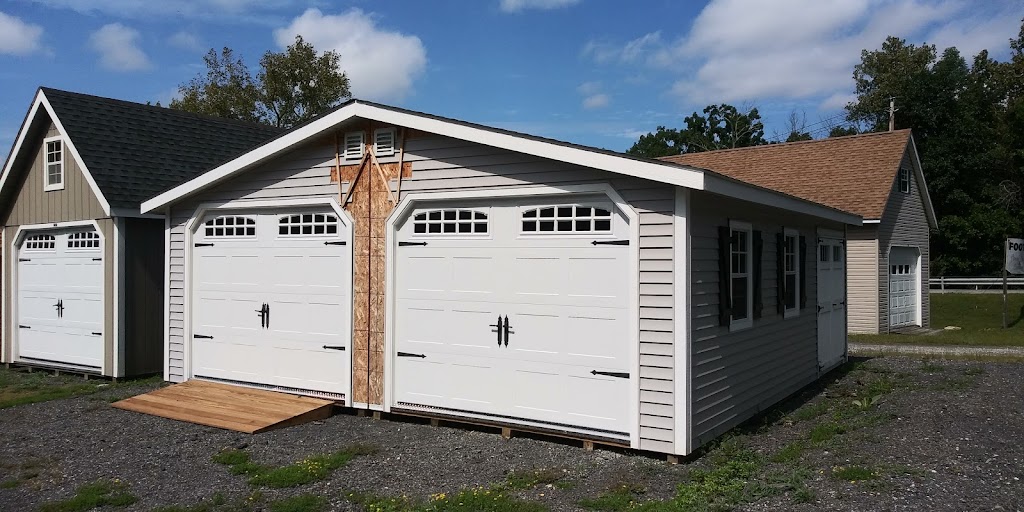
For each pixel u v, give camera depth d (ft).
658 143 173.78
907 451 22.89
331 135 30.73
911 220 72.13
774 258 31.73
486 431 27.14
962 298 93.56
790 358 33.58
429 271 28.30
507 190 26.30
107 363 40.22
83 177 41.45
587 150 23.81
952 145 105.81
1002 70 129.70
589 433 24.66
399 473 21.93
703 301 24.16
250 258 33.47
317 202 31.01
